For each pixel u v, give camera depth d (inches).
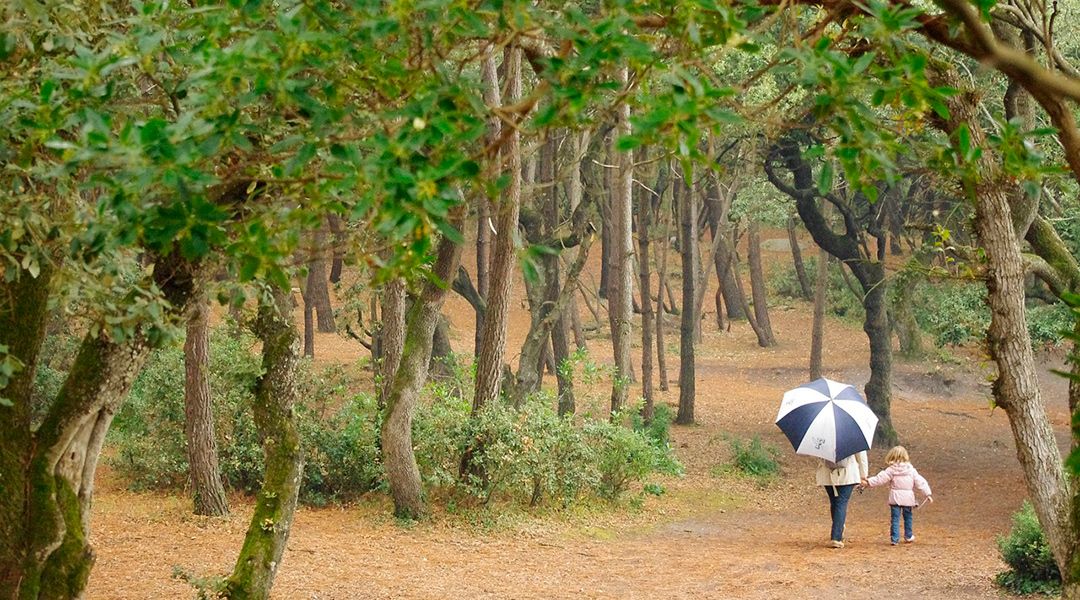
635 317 1775.3
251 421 680.4
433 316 624.1
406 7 125.9
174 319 201.5
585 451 693.9
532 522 655.1
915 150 156.1
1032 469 291.9
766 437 1093.1
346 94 147.2
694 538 662.5
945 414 1245.1
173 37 164.4
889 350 1083.9
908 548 620.1
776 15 139.3
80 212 183.3
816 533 695.1
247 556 306.5
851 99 127.0
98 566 459.5
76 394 202.1
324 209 142.6
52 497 201.3
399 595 450.6
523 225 931.3
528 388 780.6
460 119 124.6
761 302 1652.3
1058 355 1331.2
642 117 118.4
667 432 1013.2
